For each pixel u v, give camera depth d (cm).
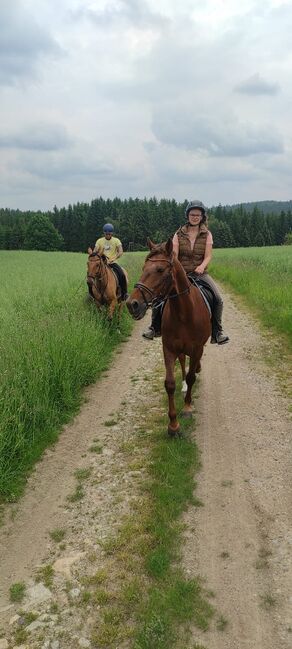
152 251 489
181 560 368
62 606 333
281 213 10400
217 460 514
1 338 735
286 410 634
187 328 526
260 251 4894
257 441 553
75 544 397
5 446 512
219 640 300
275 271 2128
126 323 1186
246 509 428
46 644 303
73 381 734
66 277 2120
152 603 325
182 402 667
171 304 514
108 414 655
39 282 1978
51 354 710
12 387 573
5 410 541
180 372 806
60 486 485
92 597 339
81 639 306
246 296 1628
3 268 3092
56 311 1079
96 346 880
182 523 410
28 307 1241
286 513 421
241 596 333
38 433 577
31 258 4700
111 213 10162
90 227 9531
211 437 568
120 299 1121
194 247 605
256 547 380
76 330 845
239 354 911
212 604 327
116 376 821
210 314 581
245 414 628
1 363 629
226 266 2780
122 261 3027
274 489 458
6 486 476
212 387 734
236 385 738
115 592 341
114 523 420
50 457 544
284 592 334
